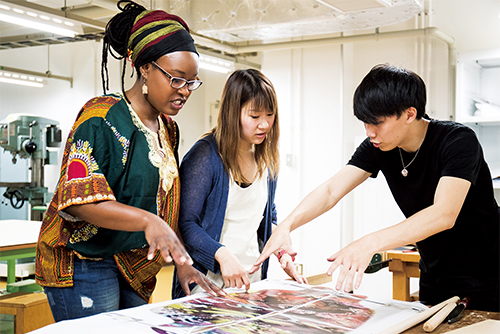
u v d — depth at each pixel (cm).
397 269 230
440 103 410
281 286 137
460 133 124
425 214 112
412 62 433
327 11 237
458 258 132
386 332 92
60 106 609
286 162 478
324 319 103
